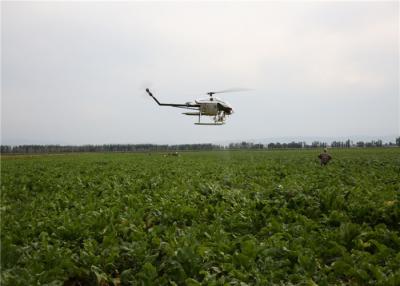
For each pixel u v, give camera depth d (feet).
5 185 77.87
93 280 26.61
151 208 45.09
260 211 41.22
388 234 31.94
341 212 39.65
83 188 69.92
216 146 627.46
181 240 30.53
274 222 35.42
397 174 77.51
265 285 24.13
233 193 52.16
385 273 25.61
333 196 43.11
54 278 25.59
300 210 41.32
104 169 115.34
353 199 43.62
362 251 29.40
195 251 28.50
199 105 64.34
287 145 535.19
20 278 24.49
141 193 59.06
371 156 171.32
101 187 67.26
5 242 30.27
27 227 37.96
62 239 34.37
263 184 65.41
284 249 29.07
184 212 42.29
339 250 29.55
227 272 26.43
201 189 56.54
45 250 29.76
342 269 26.48
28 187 76.38
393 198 43.78
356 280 25.50
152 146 630.74
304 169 94.27
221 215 41.27
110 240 31.50
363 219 38.37
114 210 42.88
